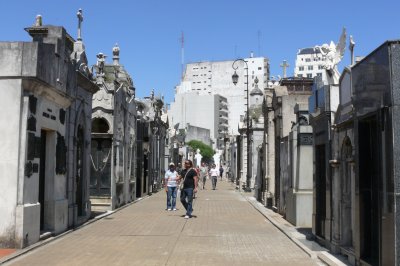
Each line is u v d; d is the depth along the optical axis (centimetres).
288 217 1628
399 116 704
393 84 709
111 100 2042
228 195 3103
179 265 920
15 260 952
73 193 1471
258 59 10456
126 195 2344
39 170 1205
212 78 12912
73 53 1465
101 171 2028
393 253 697
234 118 12456
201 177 4125
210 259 981
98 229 1434
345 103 977
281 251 1084
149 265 917
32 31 1323
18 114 1077
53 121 1265
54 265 909
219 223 1603
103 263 932
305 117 1580
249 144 3500
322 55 1216
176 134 5981
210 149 9469
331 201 1070
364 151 857
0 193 1062
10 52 1085
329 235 1075
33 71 1078
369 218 855
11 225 1052
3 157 1070
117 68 2669
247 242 1209
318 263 949
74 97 1419
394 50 715
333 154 1072
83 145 1627
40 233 1202
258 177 2661
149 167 3145
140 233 1353
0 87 1084
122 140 2241
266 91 2438
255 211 2038
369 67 800
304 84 2130
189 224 1569
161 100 3816
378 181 757
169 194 2077
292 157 1606
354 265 890
